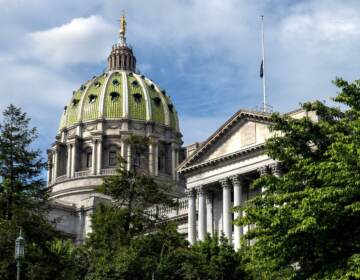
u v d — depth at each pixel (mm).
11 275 47156
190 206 86312
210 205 85812
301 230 30672
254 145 78000
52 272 49844
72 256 55625
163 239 56344
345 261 30719
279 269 35125
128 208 56688
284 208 32156
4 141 50375
